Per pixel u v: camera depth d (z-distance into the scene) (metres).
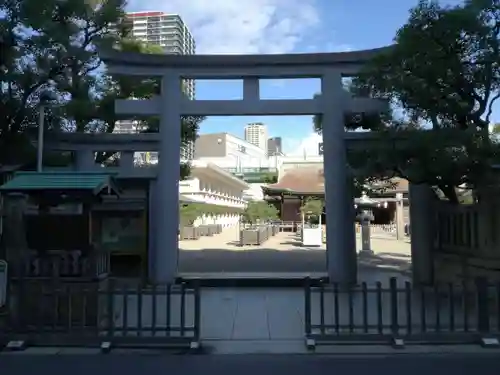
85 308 8.12
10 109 11.96
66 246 9.09
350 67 13.27
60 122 13.52
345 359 7.07
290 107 13.24
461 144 9.00
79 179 9.44
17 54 11.65
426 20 9.27
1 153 12.39
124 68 13.04
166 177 13.19
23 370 6.64
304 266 17.77
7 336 7.69
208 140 87.38
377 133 11.59
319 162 50.78
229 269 16.83
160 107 13.33
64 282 8.79
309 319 7.85
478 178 9.40
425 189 13.34
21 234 8.91
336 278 12.93
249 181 75.00
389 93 10.14
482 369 6.59
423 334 7.71
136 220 13.95
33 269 8.89
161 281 12.87
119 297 11.19
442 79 9.39
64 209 10.03
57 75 12.81
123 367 6.75
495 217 10.42
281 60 13.26
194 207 37.41
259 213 39.50
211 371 6.57
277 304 10.73
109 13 13.61
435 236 13.16
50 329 7.87
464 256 11.48
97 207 13.26
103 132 14.91
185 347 7.60
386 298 11.16
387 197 36.31
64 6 12.56
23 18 11.48
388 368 6.64
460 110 9.63
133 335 7.87
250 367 6.73
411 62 9.39
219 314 9.80
